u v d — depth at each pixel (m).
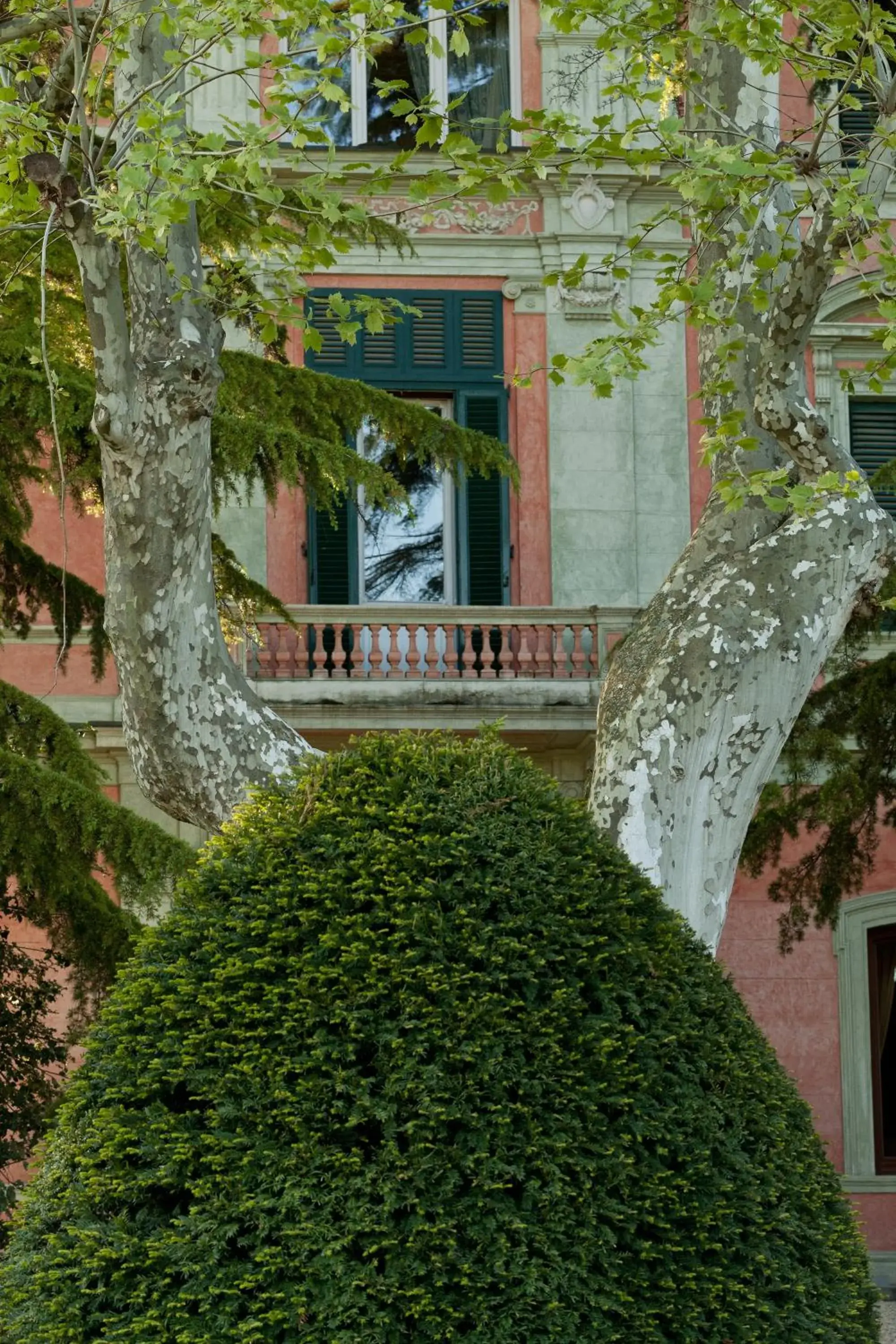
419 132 9.43
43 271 7.98
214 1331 5.93
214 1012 6.48
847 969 22.23
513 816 6.93
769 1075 7.08
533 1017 6.34
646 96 9.97
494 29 23.44
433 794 6.93
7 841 10.57
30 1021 15.30
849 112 21.91
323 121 9.18
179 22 9.02
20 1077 15.14
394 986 6.35
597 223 23.50
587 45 23.25
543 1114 6.21
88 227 8.73
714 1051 6.80
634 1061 6.51
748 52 9.54
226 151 8.90
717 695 8.74
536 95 23.36
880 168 9.78
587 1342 6.00
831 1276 6.82
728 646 8.79
